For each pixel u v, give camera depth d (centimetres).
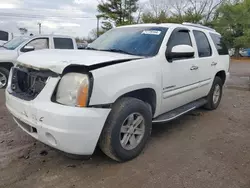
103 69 269
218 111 566
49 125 256
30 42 784
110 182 273
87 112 255
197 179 283
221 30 3184
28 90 293
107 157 324
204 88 494
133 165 309
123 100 299
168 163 317
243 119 513
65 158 321
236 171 303
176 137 403
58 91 262
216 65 526
